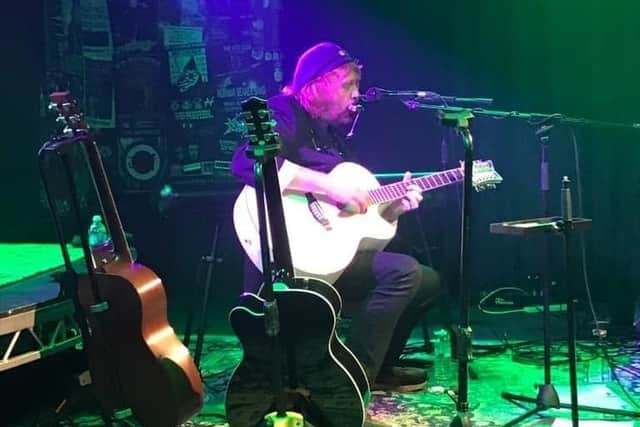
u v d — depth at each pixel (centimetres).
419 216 492
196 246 554
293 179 320
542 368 392
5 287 309
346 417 272
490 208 542
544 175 344
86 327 289
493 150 540
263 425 274
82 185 528
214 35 531
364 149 548
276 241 277
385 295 313
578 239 529
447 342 427
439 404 343
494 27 534
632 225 523
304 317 270
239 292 554
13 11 537
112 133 542
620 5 519
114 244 301
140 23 534
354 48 540
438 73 540
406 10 538
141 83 538
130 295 286
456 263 536
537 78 534
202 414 339
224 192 374
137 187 545
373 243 323
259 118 254
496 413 329
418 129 543
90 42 536
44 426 300
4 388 309
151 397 289
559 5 526
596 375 379
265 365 276
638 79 521
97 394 294
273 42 529
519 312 516
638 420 312
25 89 543
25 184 545
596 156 531
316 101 328
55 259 371
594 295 529
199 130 537
